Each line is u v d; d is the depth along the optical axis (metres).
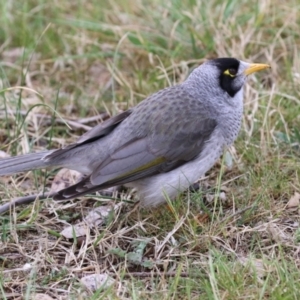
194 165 10.96
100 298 9.09
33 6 17.19
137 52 15.54
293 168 12.09
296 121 13.27
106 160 10.62
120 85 14.90
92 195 11.54
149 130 10.79
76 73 15.30
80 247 10.62
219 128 11.12
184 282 9.57
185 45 15.45
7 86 14.18
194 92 11.20
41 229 10.98
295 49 14.66
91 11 16.81
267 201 11.20
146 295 9.33
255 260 9.95
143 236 10.75
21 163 10.77
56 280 9.85
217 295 9.00
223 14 15.70
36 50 15.93
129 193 11.77
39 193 11.77
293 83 14.02
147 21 16.14
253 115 13.08
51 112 13.98
